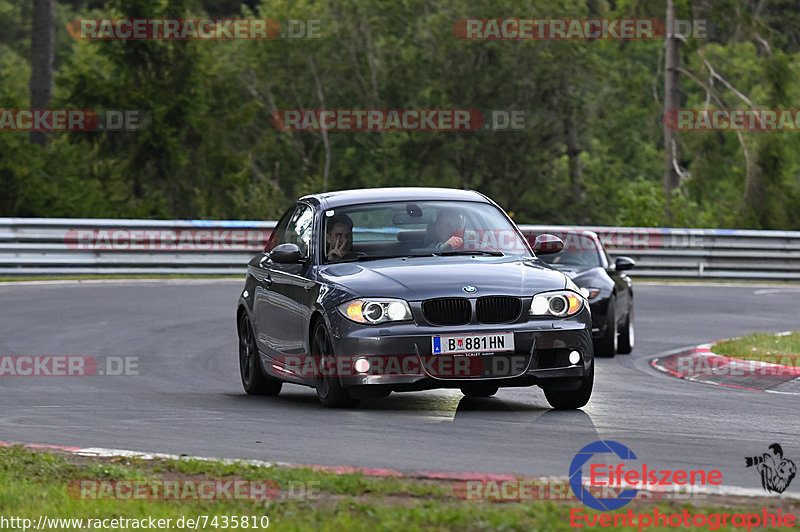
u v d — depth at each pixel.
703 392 40.91
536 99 189.00
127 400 38.25
